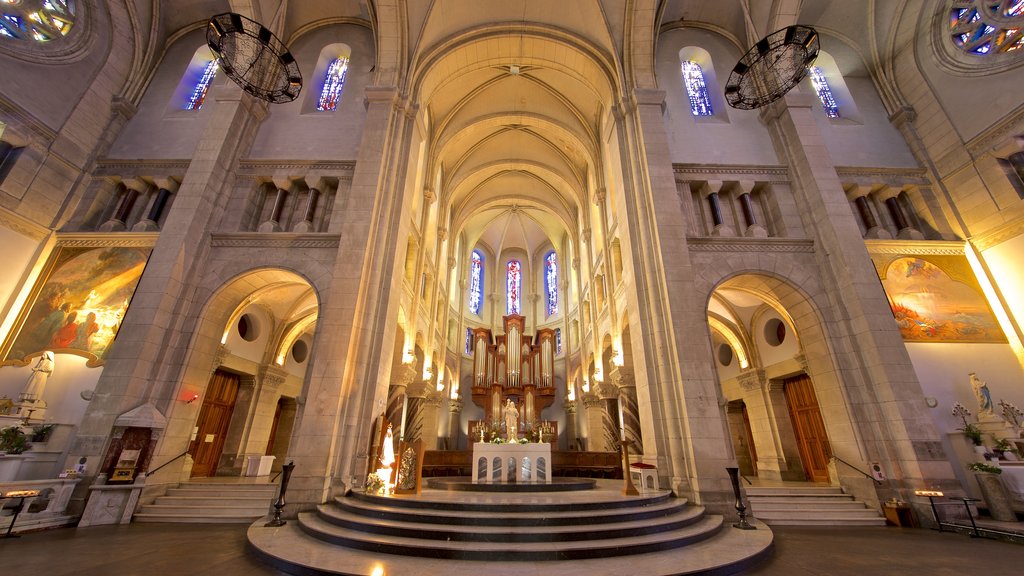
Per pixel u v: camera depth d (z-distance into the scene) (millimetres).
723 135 12719
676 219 10555
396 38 12586
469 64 14438
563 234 27375
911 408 8758
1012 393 9430
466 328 27062
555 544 5742
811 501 9055
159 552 5781
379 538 5961
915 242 10977
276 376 14867
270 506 7965
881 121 13117
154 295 9469
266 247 10695
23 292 9906
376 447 9250
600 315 18750
